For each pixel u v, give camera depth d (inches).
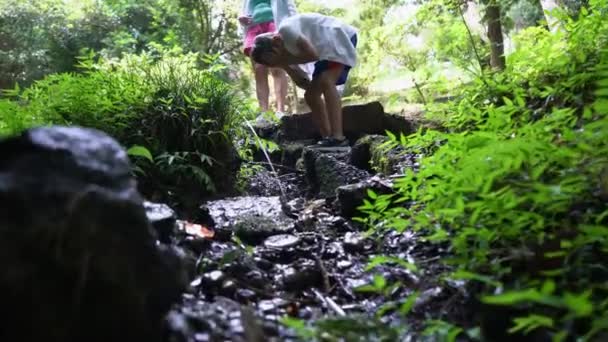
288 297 83.8
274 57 169.9
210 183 128.6
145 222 58.4
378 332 64.7
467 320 74.2
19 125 114.8
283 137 199.5
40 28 360.5
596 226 70.8
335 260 97.1
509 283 75.0
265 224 108.6
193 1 349.4
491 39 243.0
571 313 59.7
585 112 85.4
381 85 360.8
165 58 146.2
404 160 141.3
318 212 126.3
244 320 69.0
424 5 264.1
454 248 89.4
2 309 48.1
